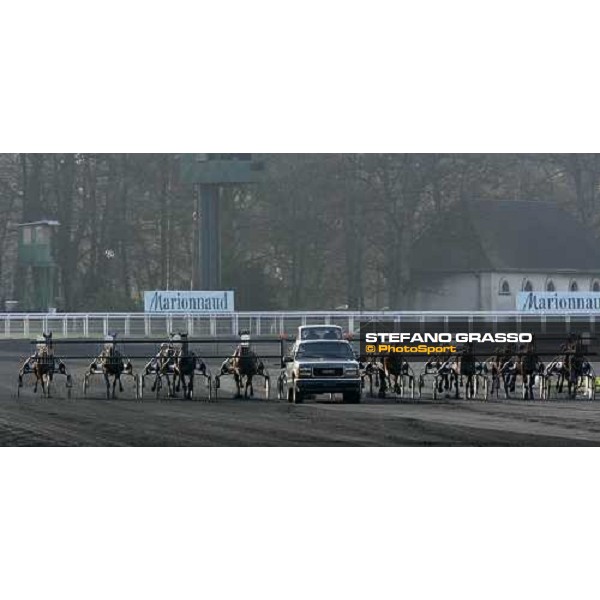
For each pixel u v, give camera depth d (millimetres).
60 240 88875
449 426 26188
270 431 25188
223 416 28906
